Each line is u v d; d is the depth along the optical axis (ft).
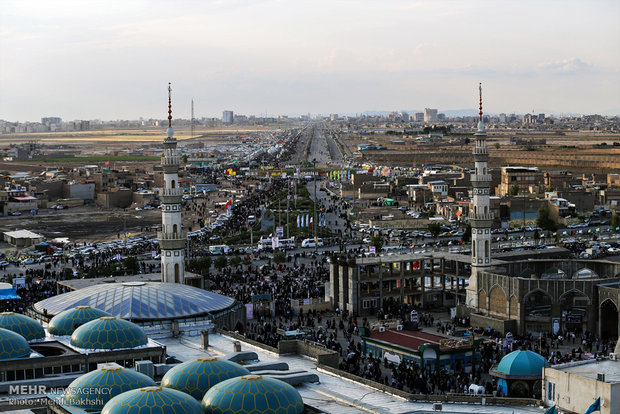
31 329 393.70
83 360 359.66
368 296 635.25
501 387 391.45
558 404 323.57
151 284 520.42
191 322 483.10
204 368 313.32
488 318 577.02
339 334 553.64
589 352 498.28
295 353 426.92
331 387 360.69
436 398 342.23
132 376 304.71
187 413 268.82
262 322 580.71
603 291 551.59
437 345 446.19
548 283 564.30
